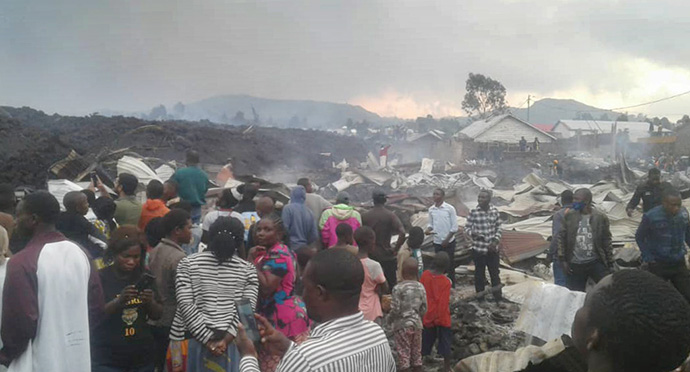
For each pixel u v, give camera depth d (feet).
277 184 53.98
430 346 24.45
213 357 16.76
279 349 9.75
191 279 16.89
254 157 111.45
